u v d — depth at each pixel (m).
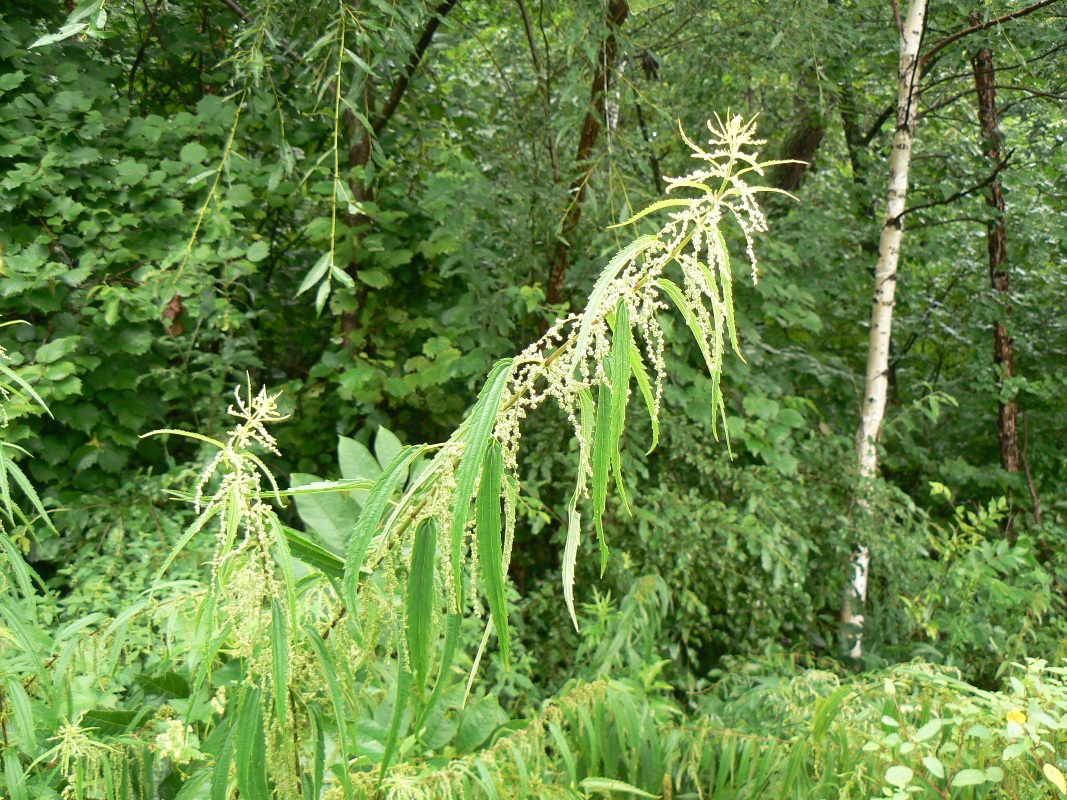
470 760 1.21
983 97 3.93
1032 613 2.60
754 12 3.04
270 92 2.91
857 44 3.49
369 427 2.90
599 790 1.45
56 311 2.55
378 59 2.40
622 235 2.81
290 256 3.44
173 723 1.04
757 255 3.15
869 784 1.32
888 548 2.82
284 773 0.83
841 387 3.59
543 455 2.75
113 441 2.54
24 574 0.98
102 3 2.06
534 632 2.53
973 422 4.18
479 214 2.99
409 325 2.97
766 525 2.74
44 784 1.04
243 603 0.74
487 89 3.19
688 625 2.62
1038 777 1.20
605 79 2.81
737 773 1.65
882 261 3.47
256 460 0.73
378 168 3.08
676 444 2.86
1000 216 3.87
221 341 2.90
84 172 2.75
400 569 0.81
